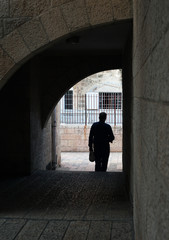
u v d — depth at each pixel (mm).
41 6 4574
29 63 7531
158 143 1307
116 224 4145
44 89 9109
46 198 5504
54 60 9117
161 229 1179
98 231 3930
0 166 7602
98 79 23422
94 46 7816
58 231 3957
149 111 1727
